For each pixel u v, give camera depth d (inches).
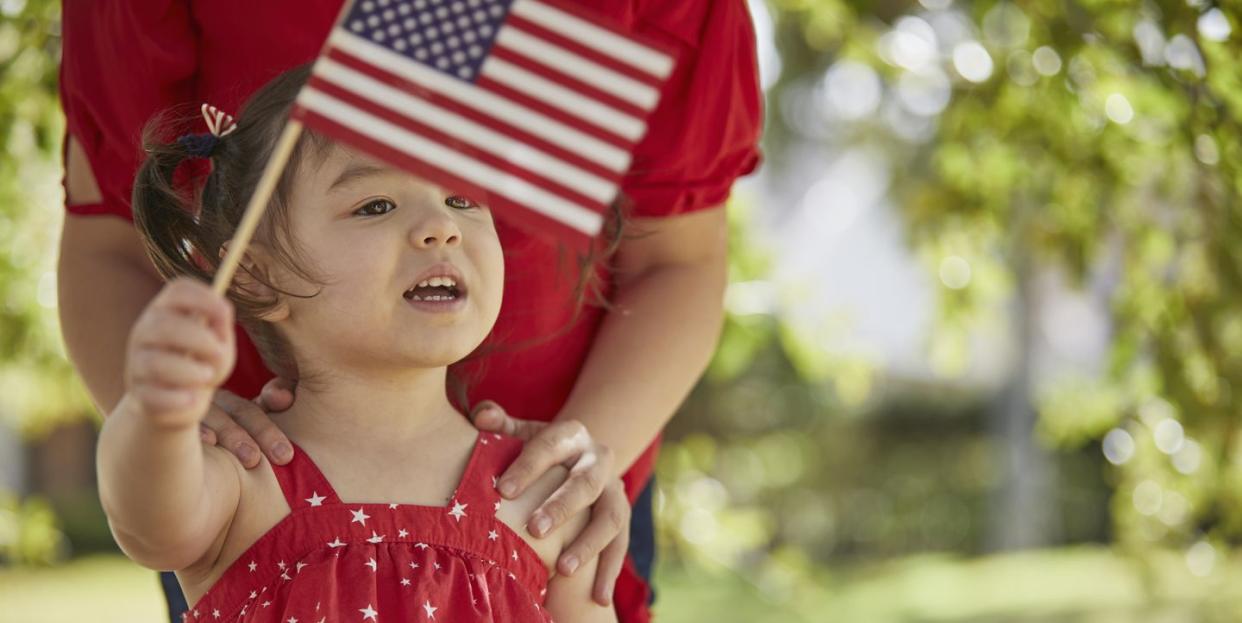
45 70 171.0
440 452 77.1
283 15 86.1
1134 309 185.2
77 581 476.7
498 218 87.5
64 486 656.4
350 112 66.7
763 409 608.7
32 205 195.9
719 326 99.0
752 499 604.4
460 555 74.8
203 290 60.2
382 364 74.8
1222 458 177.0
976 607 419.2
